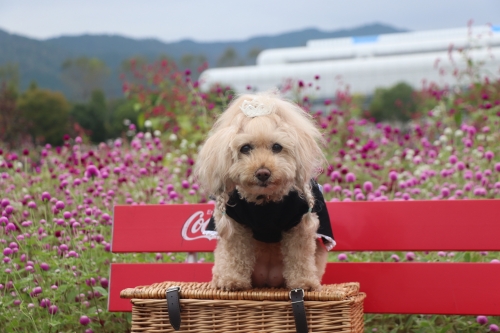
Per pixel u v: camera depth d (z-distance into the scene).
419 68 33.19
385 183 5.35
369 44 44.84
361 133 8.11
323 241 3.28
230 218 3.10
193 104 7.88
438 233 3.62
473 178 5.12
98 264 4.34
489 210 3.56
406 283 3.63
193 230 3.95
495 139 6.17
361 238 3.74
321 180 5.49
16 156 6.12
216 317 3.01
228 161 2.93
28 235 4.27
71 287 4.14
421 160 6.09
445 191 4.66
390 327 4.15
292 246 3.10
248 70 36.25
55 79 107.62
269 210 2.99
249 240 3.18
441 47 40.72
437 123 7.73
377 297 3.65
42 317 4.03
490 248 3.52
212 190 3.03
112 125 20.64
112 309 3.89
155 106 8.88
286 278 3.15
